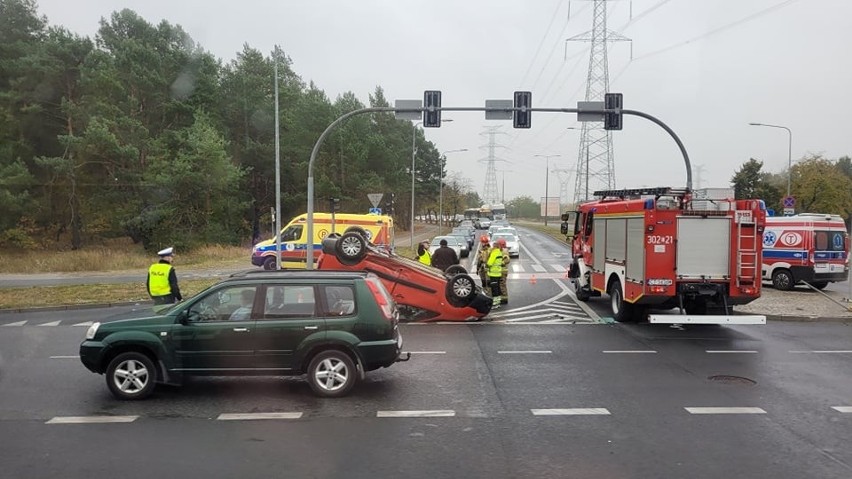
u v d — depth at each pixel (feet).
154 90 151.64
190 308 25.26
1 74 143.84
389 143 236.43
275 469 17.39
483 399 24.84
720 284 40.47
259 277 25.80
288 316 25.20
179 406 23.93
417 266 46.52
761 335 40.40
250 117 177.17
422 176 297.33
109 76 137.69
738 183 203.62
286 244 86.89
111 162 144.36
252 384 27.30
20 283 75.31
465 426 21.36
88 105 140.56
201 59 159.84
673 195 43.86
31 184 137.08
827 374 29.35
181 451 18.90
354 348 24.98
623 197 53.11
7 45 142.10
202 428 21.20
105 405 24.14
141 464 17.84
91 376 29.19
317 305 25.39
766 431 20.81
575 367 30.78
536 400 24.68
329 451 18.88
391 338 25.52
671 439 19.98
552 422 21.83
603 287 48.88
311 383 25.05
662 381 27.91
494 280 54.13
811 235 63.62
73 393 26.02
